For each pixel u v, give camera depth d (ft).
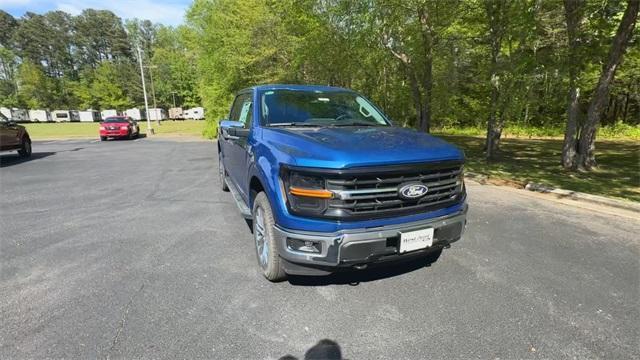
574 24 29.25
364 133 10.82
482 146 53.16
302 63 50.03
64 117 192.03
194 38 79.15
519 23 30.66
